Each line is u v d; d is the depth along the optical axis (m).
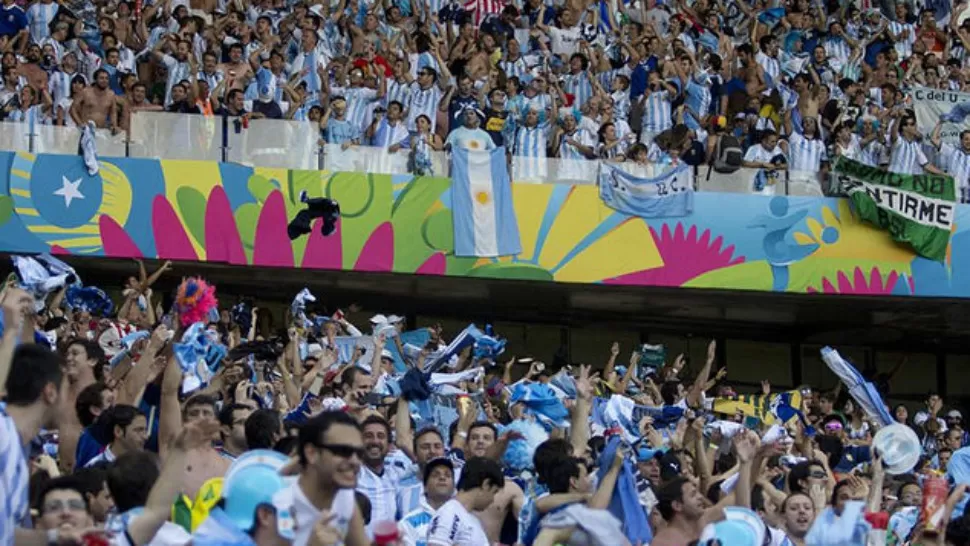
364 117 56.19
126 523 19.12
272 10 61.53
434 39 60.38
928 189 58.72
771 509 29.03
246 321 46.78
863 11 69.94
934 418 54.16
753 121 59.94
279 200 53.09
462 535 25.58
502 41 62.75
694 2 68.50
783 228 57.66
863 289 57.94
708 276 56.81
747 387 66.44
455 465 30.61
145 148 52.06
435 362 39.56
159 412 25.12
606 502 24.00
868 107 62.44
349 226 53.75
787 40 67.62
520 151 56.12
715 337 66.31
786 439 33.38
